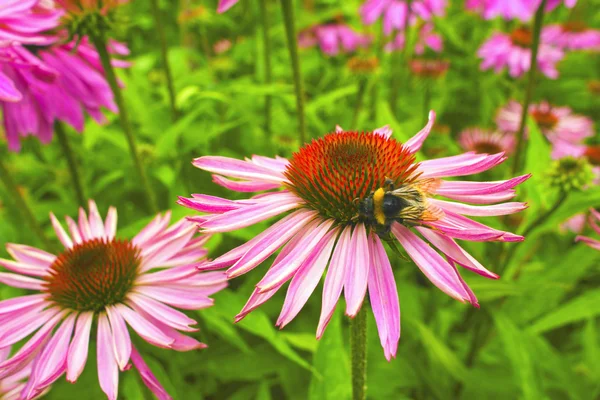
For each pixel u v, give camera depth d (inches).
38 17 14.3
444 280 10.6
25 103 15.8
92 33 15.0
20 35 14.0
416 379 15.7
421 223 11.0
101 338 12.3
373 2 28.1
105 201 19.8
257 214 11.2
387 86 28.0
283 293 16.7
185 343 12.2
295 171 11.6
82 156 23.0
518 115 23.8
